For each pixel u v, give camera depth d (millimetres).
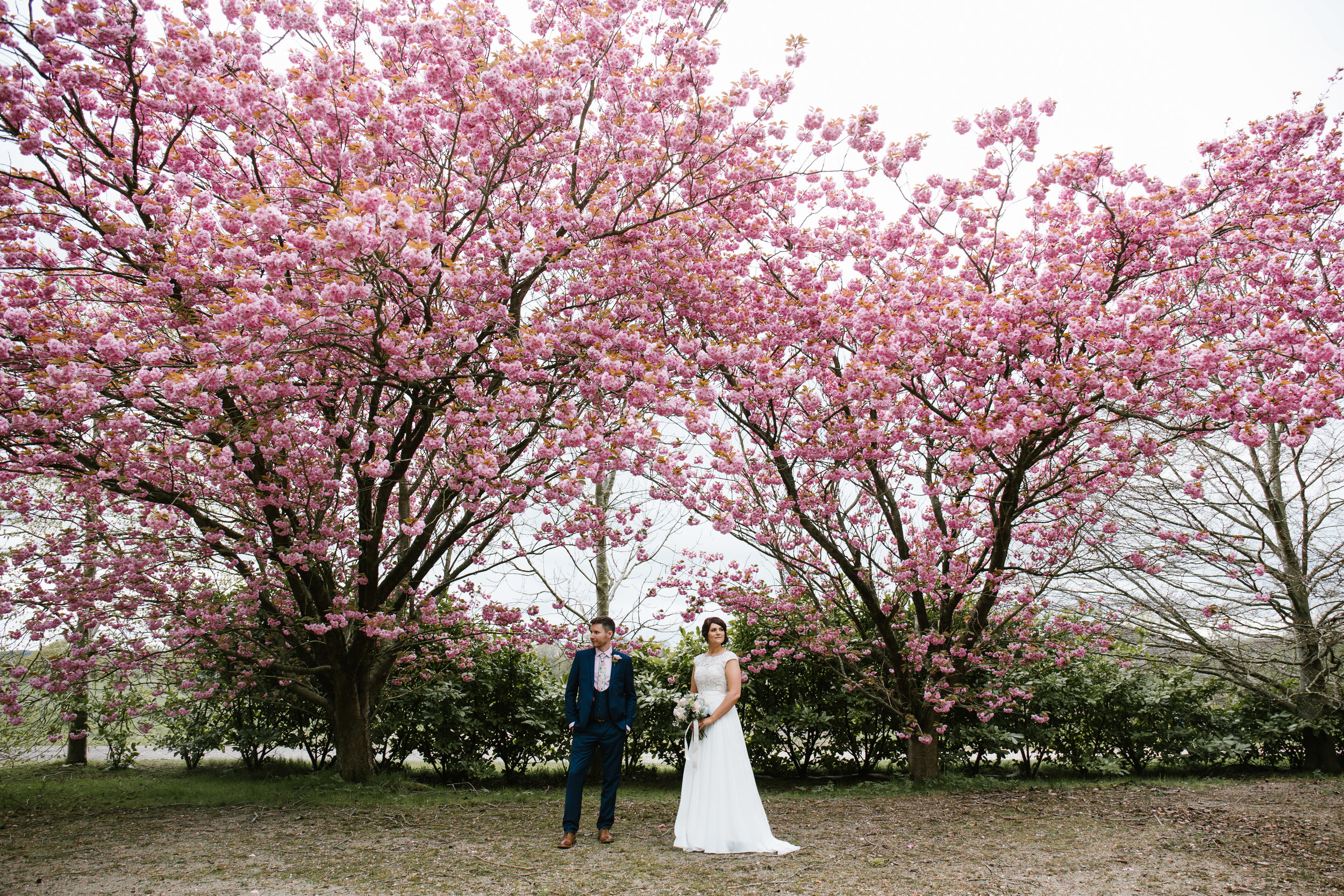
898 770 9477
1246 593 9961
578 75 6941
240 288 5344
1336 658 9609
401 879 4578
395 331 6066
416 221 5074
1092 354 6902
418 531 6844
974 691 9023
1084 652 9117
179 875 4691
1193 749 9578
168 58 5664
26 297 6266
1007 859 5016
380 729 8734
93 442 6242
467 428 6512
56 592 7219
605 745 5629
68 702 8109
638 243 6922
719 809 5281
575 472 6301
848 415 7273
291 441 6488
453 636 9047
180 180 6027
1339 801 7008
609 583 9781
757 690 9625
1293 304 6941
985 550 8547
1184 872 4699
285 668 7633
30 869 4867
